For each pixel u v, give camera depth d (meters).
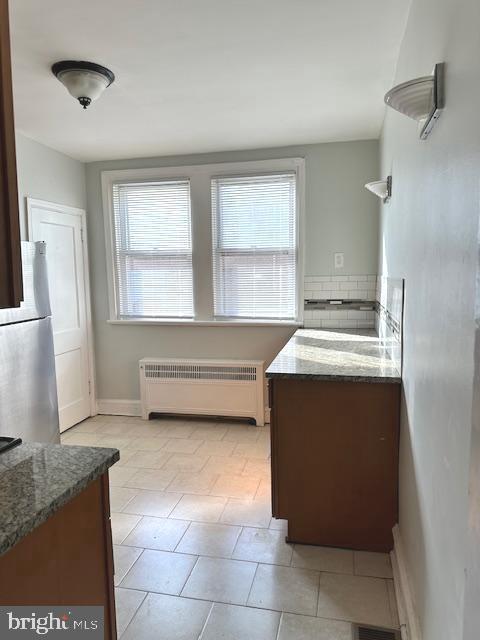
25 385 2.57
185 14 1.90
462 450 1.02
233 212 4.06
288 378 2.21
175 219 4.17
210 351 4.23
